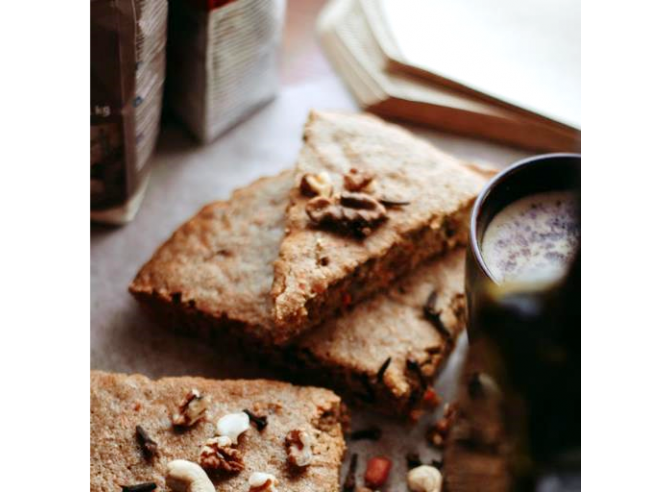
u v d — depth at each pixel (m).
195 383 0.53
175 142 0.68
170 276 0.58
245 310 0.57
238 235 0.60
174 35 0.64
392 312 0.57
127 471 0.50
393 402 0.56
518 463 0.43
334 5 0.77
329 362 0.56
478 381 0.45
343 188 0.59
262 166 0.68
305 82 0.73
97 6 0.53
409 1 0.73
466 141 0.70
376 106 0.70
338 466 0.52
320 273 0.55
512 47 0.71
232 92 0.67
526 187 0.53
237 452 0.50
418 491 0.53
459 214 0.59
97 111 0.57
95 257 0.62
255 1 0.64
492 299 0.47
